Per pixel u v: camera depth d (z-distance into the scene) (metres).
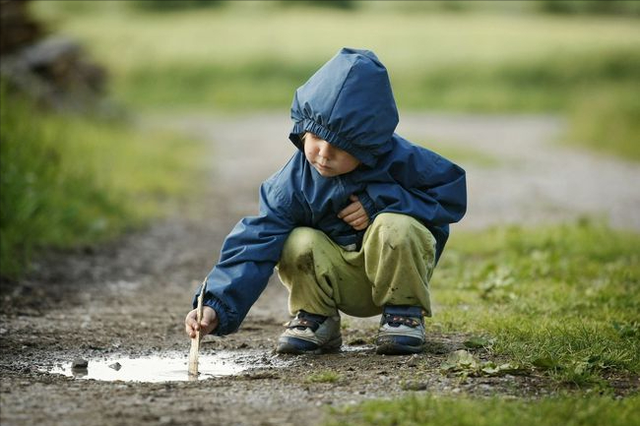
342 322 14.05
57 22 44.25
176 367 11.68
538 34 93.25
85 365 11.75
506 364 10.64
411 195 11.34
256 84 77.12
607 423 8.66
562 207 28.00
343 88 10.70
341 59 10.89
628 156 43.97
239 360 12.04
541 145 48.25
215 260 20.30
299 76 78.75
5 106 23.17
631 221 25.56
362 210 11.25
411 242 11.20
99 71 46.59
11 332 13.55
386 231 11.16
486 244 20.31
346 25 96.69
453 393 9.79
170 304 16.11
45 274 17.75
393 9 116.12
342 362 11.43
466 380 10.30
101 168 28.27
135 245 21.38
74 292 16.70
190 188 30.92
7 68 38.56
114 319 14.70
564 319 13.42
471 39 89.31
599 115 49.94
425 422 8.59
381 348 11.62
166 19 101.31
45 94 39.31
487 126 59.41
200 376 11.20
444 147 44.81
